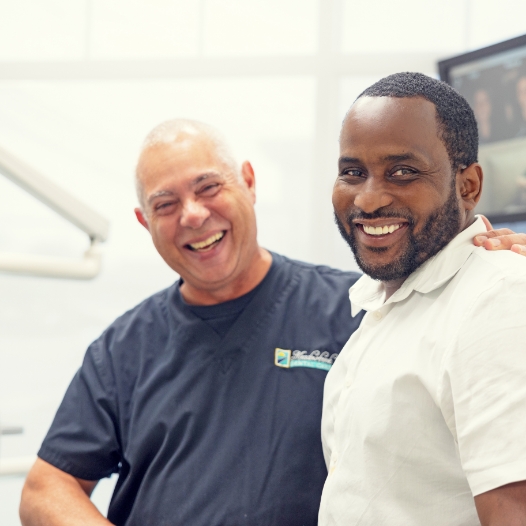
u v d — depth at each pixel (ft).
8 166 4.00
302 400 3.81
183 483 3.76
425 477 2.45
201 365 4.04
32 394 7.53
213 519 3.61
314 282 4.25
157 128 4.24
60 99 7.72
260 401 3.86
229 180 4.11
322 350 3.93
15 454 7.47
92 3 7.84
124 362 4.28
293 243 7.41
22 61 7.75
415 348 2.54
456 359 2.27
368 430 2.57
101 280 7.58
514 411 2.07
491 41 7.02
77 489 4.13
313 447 3.67
